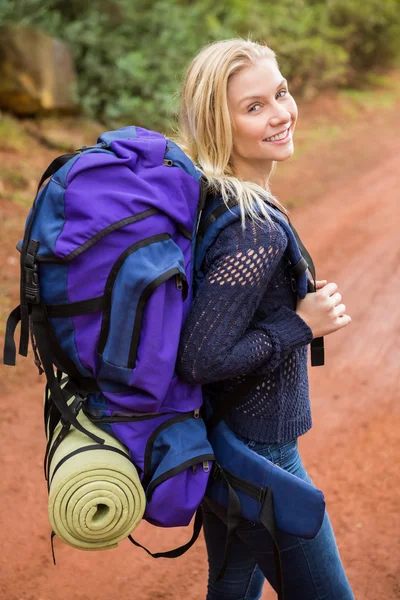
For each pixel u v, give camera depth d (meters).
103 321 1.61
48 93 9.12
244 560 2.11
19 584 2.84
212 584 2.18
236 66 1.73
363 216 8.71
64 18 10.45
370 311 5.96
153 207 1.60
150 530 3.27
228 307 1.61
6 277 5.73
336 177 10.53
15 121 8.86
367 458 3.83
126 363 1.59
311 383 4.74
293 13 15.30
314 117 14.12
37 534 3.15
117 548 3.12
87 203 1.59
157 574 2.96
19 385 4.43
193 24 11.74
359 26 17.11
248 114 1.76
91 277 1.59
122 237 1.58
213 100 1.74
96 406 1.69
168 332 1.60
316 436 4.08
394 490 3.52
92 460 1.59
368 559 3.02
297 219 8.59
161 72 10.28
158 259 1.58
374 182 10.32
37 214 1.66
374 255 7.34
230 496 1.73
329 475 3.68
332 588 1.84
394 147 12.44
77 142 8.95
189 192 1.67
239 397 1.76
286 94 1.83
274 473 1.71
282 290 1.73
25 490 3.44
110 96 10.01
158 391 1.61
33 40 8.98
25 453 3.73
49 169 1.72
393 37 17.58
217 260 1.63
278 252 1.63
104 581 2.90
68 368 1.70
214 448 1.79
